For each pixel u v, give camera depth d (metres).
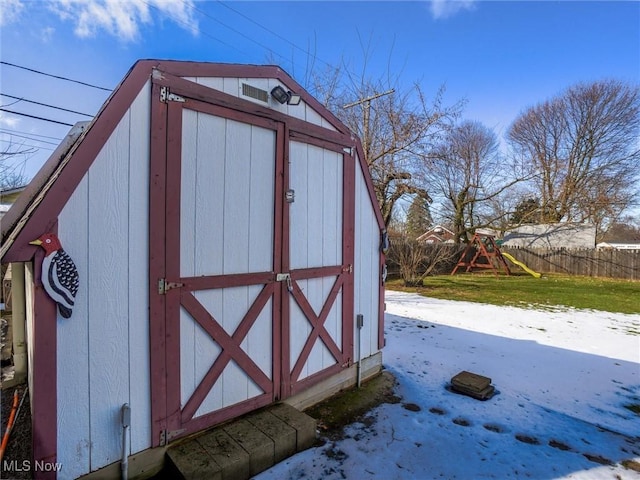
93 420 1.85
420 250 13.13
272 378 2.77
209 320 2.35
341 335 3.45
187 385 2.24
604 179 19.83
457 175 20.36
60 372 1.73
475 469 2.35
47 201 1.67
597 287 12.20
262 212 2.67
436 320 6.84
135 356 2.01
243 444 2.23
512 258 17.14
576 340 5.62
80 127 3.21
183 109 2.18
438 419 3.02
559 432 2.88
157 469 2.10
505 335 5.85
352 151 3.53
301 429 2.45
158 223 2.08
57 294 1.69
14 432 2.52
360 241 3.68
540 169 20.59
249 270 2.58
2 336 4.03
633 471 2.38
